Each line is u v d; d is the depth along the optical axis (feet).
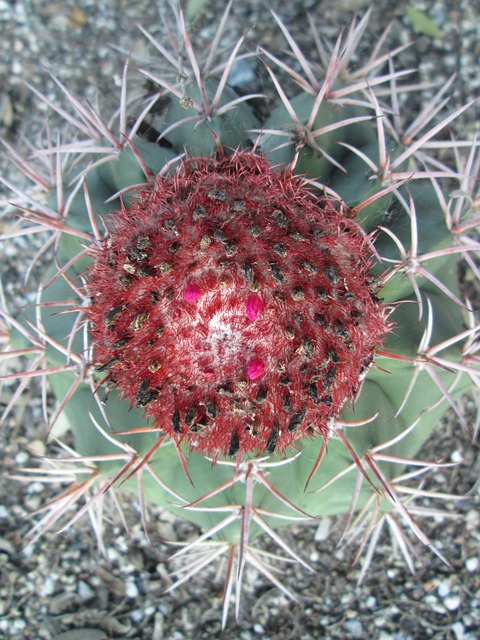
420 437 0.73
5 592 0.86
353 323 0.49
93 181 0.65
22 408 0.90
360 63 0.92
